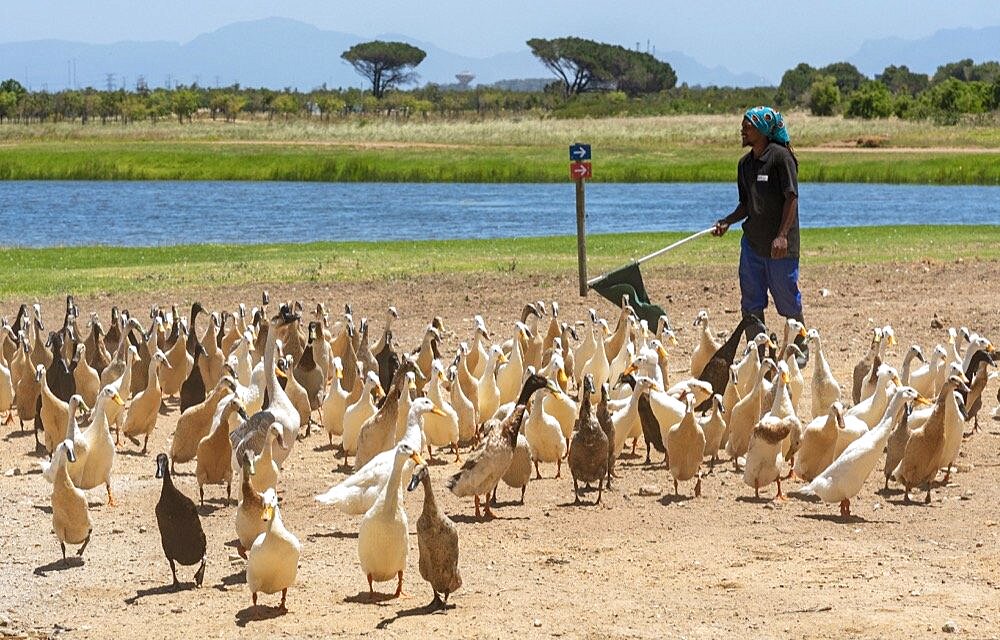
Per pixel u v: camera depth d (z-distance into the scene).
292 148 86.38
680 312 23.89
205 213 52.44
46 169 72.81
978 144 83.44
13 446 15.45
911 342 20.70
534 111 138.12
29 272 30.23
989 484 13.17
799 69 178.38
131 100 129.38
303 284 27.58
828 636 8.75
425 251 34.88
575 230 45.31
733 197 60.28
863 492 13.03
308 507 12.71
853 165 69.25
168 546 10.22
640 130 96.81
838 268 29.64
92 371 16.16
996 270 29.00
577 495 12.70
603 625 9.10
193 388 15.42
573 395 17.23
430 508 9.48
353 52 167.25
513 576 10.43
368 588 10.25
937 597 9.52
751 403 13.81
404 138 93.88
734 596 9.73
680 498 12.80
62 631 9.31
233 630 9.20
